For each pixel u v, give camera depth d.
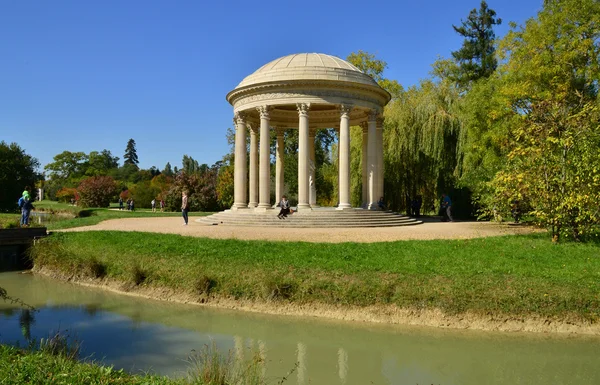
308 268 19.31
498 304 16.12
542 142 24.47
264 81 35.47
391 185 46.34
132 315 17.50
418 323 16.20
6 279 23.84
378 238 26.00
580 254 20.67
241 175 39.06
